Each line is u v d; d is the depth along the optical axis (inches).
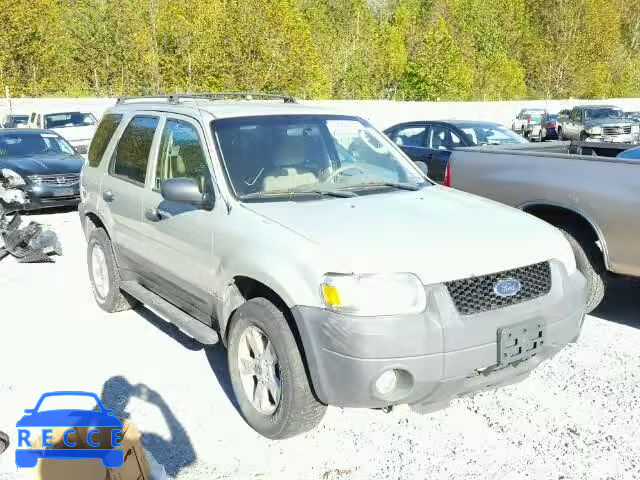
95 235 216.8
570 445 132.0
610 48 2748.5
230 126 163.0
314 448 133.5
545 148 261.1
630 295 233.3
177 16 1593.3
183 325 162.2
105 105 1037.2
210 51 1577.3
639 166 178.5
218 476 123.8
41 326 206.2
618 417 142.6
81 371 170.7
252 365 139.0
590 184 189.2
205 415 147.2
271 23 1576.0
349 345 114.7
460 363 119.0
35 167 418.3
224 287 143.1
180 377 167.0
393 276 117.9
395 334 114.4
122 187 195.6
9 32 1493.6
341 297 116.3
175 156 171.6
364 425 142.9
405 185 168.7
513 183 212.2
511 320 124.3
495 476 121.9
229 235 142.3
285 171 160.4
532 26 2866.6
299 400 125.6
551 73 2637.8
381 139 191.2
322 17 2738.7
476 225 138.4
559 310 132.5
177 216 162.4
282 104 188.7
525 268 132.1
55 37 1627.7
